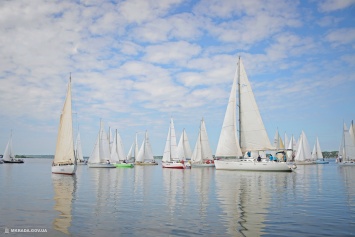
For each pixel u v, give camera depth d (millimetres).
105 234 11234
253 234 11203
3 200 18969
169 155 85375
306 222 12914
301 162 107250
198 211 15305
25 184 30125
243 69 55969
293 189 24844
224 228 11992
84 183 31609
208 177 39969
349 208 16078
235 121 55500
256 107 54875
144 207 16469
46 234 11258
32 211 15320
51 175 44875
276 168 50344
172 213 14812
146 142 102500
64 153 45375
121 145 93625
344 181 32906
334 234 11188
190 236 10961
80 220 13359
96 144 82625
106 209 15875
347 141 92312
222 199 19359
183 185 28922
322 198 19703
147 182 33000
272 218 13688
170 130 85938
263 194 21734
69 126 45156
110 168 79750
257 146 54812
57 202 18172
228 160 53906
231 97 55906
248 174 45031
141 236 10961
